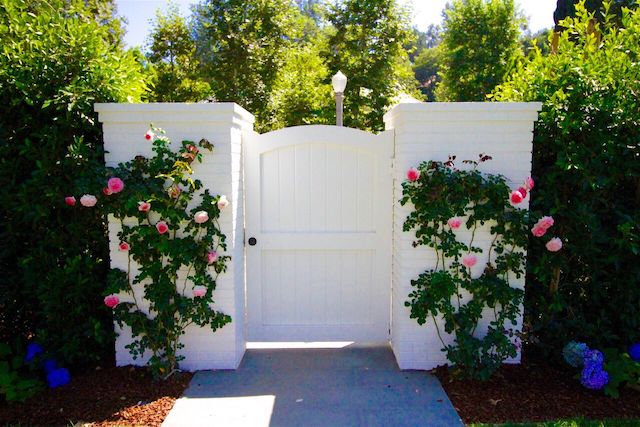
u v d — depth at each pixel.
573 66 3.44
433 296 3.32
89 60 3.40
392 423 2.78
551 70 3.64
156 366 3.28
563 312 3.66
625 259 3.43
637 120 3.29
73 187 3.32
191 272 3.42
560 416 2.85
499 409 2.93
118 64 3.57
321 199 3.80
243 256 3.78
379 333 3.94
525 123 3.33
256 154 3.74
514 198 3.12
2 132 3.20
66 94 3.16
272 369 3.53
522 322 3.54
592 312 3.62
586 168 3.27
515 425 2.74
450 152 3.35
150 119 3.32
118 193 3.23
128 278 3.41
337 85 5.37
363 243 3.83
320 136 3.73
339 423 2.78
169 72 9.62
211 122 3.32
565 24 3.93
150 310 3.39
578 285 3.59
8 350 3.39
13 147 3.25
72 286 3.40
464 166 3.36
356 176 3.78
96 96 3.39
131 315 3.35
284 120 9.06
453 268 3.38
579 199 3.40
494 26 10.48
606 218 3.44
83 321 3.48
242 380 3.35
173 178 3.24
